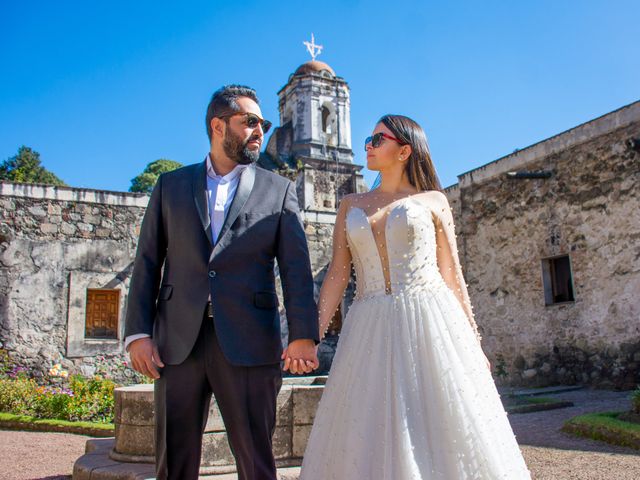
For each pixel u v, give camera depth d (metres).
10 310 10.66
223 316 2.35
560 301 11.58
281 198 2.62
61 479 4.66
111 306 11.58
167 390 2.36
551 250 11.52
